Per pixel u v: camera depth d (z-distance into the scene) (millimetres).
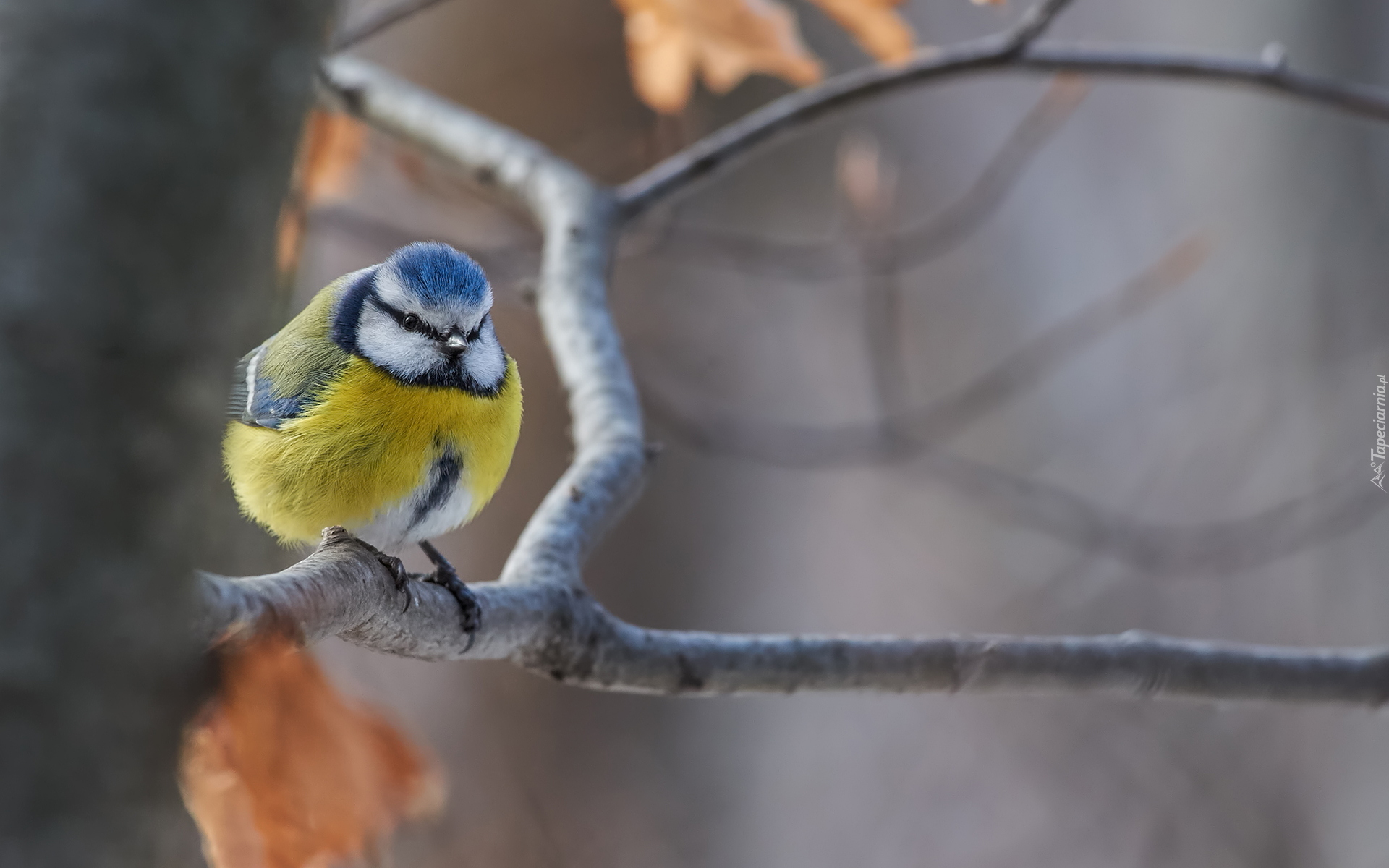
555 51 5383
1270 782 4688
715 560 5680
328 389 4039
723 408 4691
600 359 4066
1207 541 4285
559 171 4125
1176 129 5422
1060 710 5203
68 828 2771
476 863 4797
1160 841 4793
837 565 5883
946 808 5207
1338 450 4496
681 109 4281
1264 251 4812
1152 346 5418
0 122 2643
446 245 4066
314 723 3926
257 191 2883
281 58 2877
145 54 2691
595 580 5574
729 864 5098
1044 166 6254
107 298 2688
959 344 6168
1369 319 4527
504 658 3984
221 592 3906
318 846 3922
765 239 4855
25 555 2678
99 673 2779
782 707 5484
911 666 4000
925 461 5320
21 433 2645
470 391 4043
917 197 6410
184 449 2842
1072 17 5832
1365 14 4605
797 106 4141
